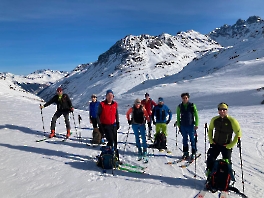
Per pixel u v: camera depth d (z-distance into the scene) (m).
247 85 52.16
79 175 6.88
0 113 17.80
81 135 12.00
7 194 5.56
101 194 5.83
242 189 6.37
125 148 10.12
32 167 7.27
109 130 8.07
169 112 10.07
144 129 8.96
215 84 59.75
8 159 7.82
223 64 105.38
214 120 6.64
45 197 5.55
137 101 8.80
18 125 13.42
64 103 11.23
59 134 11.91
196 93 50.66
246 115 19.23
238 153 9.54
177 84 69.94
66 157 8.40
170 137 12.57
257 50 102.06
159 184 6.54
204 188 6.29
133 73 199.62
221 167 6.04
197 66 121.38
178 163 8.25
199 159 8.68
